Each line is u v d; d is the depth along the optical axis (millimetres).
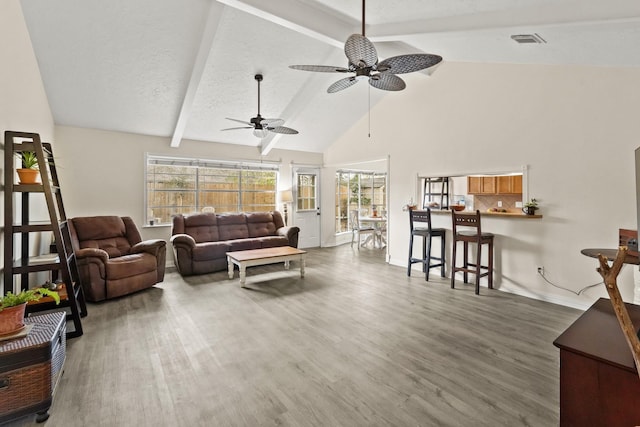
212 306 3461
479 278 3891
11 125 2762
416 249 5184
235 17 3410
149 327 2898
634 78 3016
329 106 5668
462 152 4414
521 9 2412
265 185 6871
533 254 3742
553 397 1865
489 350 2445
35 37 3270
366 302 3576
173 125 5191
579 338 1201
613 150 3146
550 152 3574
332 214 7816
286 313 3244
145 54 3676
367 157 6082
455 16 2736
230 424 1657
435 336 2695
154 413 1740
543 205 3643
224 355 2381
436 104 4738
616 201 3137
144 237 5336
